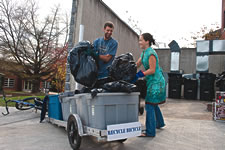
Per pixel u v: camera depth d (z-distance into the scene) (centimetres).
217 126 461
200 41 1267
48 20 1892
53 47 1878
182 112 693
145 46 382
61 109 399
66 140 347
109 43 349
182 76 1349
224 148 312
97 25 687
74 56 308
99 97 259
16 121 496
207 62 1248
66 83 598
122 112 274
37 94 1748
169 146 319
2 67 1841
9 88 2584
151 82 368
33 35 1859
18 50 1823
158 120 429
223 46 1212
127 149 304
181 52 1573
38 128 430
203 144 330
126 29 1000
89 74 296
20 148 304
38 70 1892
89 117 280
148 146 319
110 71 299
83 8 602
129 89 270
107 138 249
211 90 1167
